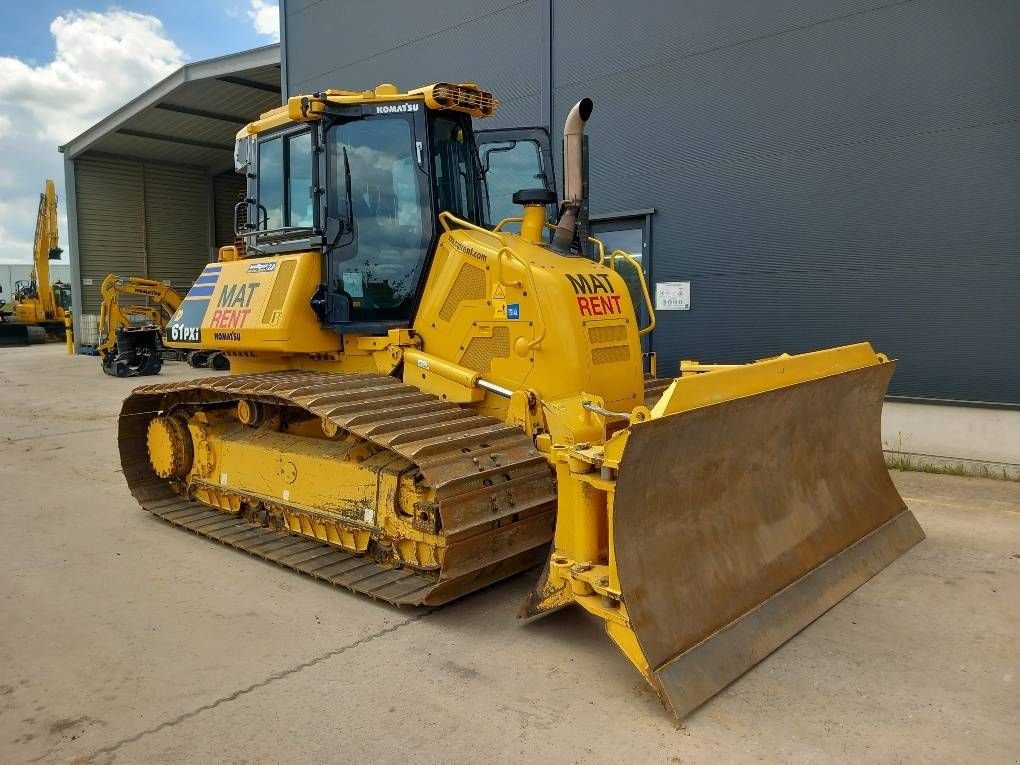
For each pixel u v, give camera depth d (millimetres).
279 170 5605
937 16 6969
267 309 5355
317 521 5035
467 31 10500
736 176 8266
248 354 6242
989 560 4914
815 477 4656
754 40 8031
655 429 3262
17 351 24953
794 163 7867
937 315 7164
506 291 4660
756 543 4016
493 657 3736
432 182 5027
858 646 3787
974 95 6840
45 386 14734
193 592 4609
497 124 10273
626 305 4938
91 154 22906
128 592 4617
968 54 6848
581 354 4492
